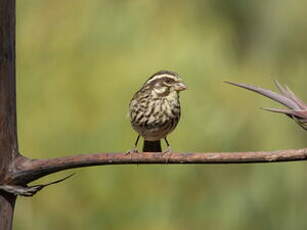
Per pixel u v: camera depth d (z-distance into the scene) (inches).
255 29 647.1
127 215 518.6
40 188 144.9
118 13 532.1
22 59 527.8
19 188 143.3
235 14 639.1
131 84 498.6
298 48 643.5
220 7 615.2
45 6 544.7
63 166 145.9
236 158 140.8
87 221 522.6
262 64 625.0
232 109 528.7
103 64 510.3
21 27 541.3
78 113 503.2
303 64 635.5
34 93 516.1
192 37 526.9
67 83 511.2
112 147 492.4
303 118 126.3
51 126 505.7
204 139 508.7
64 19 537.6
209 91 517.7
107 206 517.0
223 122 518.0
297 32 644.7
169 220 521.7
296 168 560.7
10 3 147.2
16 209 532.1
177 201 524.1
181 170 520.4
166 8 542.6
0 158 144.2
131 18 529.3
